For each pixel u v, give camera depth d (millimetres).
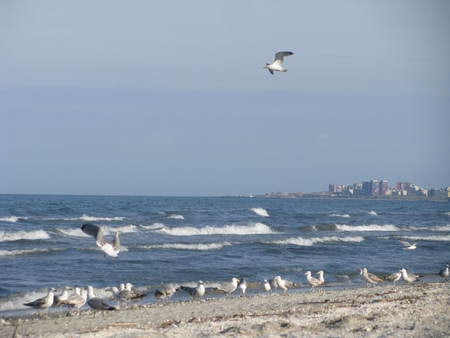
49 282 35156
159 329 20562
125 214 96625
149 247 52062
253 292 33969
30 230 62000
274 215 111312
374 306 25344
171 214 100375
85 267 40719
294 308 25984
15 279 35750
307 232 80438
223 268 42312
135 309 27000
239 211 115062
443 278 40750
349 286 36719
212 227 74312
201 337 18828
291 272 41875
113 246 18656
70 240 58375
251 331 19531
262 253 52375
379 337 18516
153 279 37094
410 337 18547
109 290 32594
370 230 90188
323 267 44656
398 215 134875
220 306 27578
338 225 88188
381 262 49344
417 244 65000
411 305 25406
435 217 129500
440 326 20391
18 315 26359
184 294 32875
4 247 52469
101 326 22438
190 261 45250
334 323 21125
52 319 24578
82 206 123312
